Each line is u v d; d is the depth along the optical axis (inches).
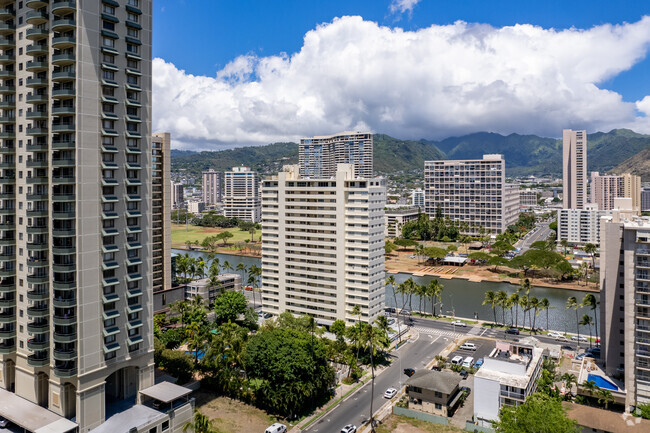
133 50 4133.9
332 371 4879.4
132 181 4099.4
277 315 7293.3
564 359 5846.5
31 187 4052.7
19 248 4158.5
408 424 4256.9
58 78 3713.1
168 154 7726.4
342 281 6628.9
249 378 4579.2
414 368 5541.3
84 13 3705.7
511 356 4945.9
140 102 4178.2
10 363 4323.3
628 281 4367.6
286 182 7101.4
